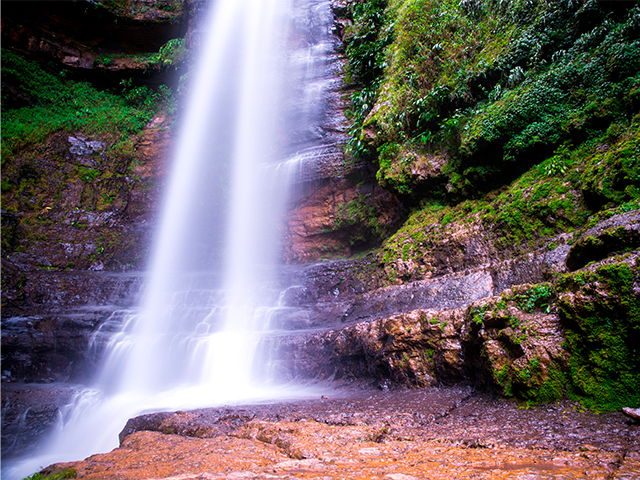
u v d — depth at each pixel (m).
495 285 6.05
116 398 8.42
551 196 6.63
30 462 7.55
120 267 15.46
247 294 10.86
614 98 6.63
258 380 7.70
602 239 4.23
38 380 10.11
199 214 17.05
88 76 20.88
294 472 2.58
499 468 2.42
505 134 7.81
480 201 8.45
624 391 3.41
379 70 12.82
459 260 7.60
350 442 3.33
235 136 17.56
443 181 9.35
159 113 20.38
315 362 7.20
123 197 17.39
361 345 6.41
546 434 3.15
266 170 15.82
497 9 8.84
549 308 4.23
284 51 17.67
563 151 7.06
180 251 16.67
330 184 14.09
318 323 8.47
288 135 16.19
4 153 15.45
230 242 16.08
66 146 17.19
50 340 10.44
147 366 9.15
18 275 12.45
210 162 17.62
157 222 17.33
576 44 7.41
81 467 3.07
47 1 18.84
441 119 9.58
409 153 9.84
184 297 11.56
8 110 17.91
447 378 5.29
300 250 14.52
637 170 5.45
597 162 6.30
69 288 12.62
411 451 3.02
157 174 18.31
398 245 8.94
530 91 7.62
